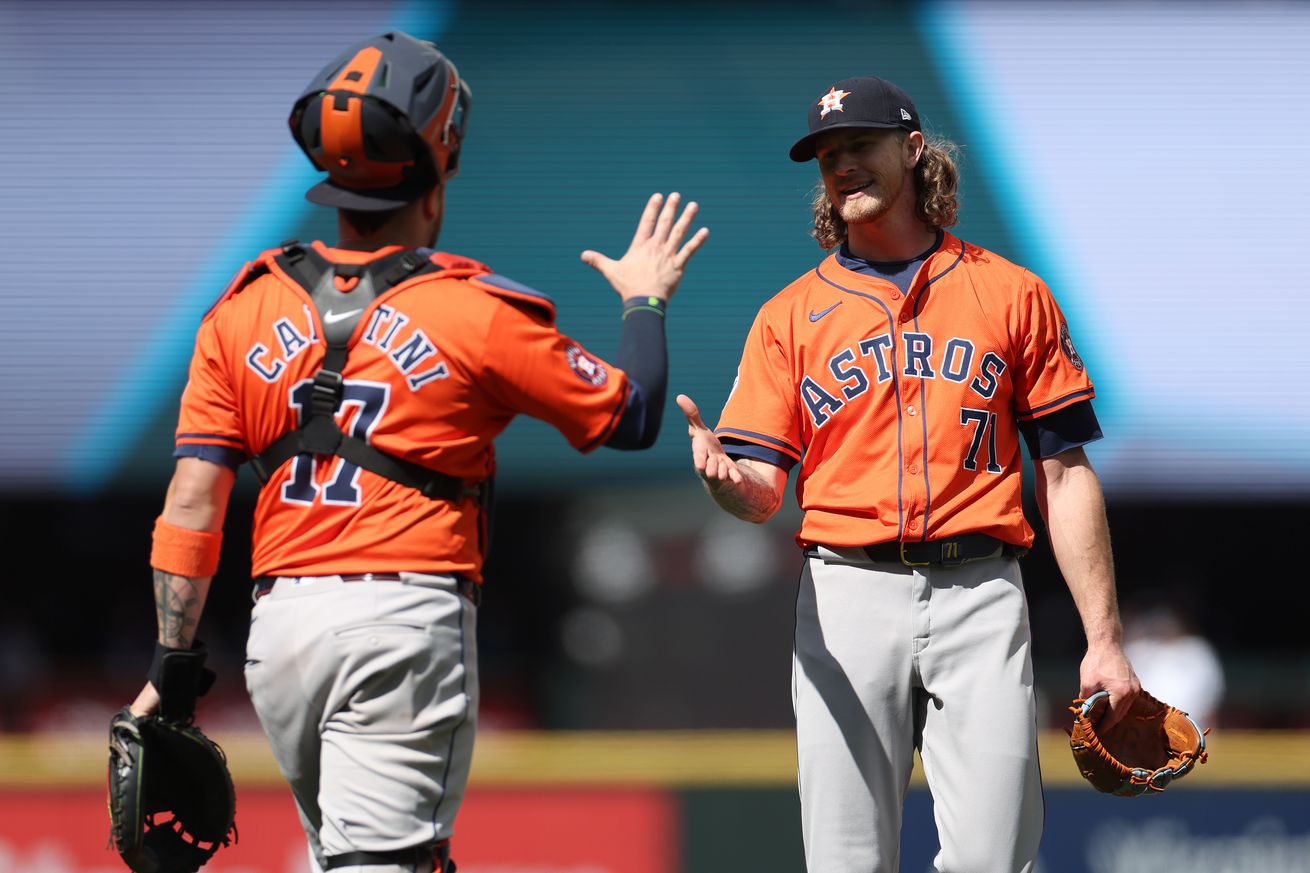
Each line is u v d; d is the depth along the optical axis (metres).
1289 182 40.78
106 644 49.03
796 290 13.77
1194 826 23.41
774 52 43.19
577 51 43.31
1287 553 53.03
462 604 11.35
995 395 13.01
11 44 41.34
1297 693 45.50
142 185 41.06
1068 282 40.38
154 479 40.41
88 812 23.16
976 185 40.81
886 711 12.85
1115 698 12.62
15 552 49.78
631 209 42.03
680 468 40.84
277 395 11.20
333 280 11.34
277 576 11.28
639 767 23.64
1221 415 39.88
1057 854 23.42
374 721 11.03
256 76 41.72
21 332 40.41
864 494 12.86
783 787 23.47
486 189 42.12
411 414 11.09
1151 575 53.56
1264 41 41.53
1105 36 41.75
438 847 11.35
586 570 45.03
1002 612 12.82
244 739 40.78
